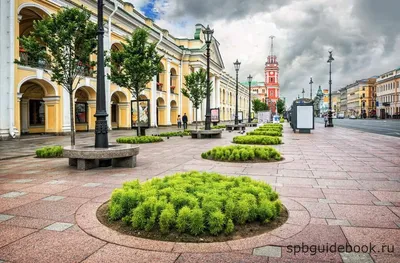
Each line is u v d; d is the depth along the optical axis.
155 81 36.81
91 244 3.22
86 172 7.39
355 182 6.20
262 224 3.71
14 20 18.72
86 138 20.02
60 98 22.64
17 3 19.02
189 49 46.47
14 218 4.04
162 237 3.36
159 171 7.52
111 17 28.50
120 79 17.36
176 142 16.55
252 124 44.78
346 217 4.04
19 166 8.45
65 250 3.09
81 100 28.91
